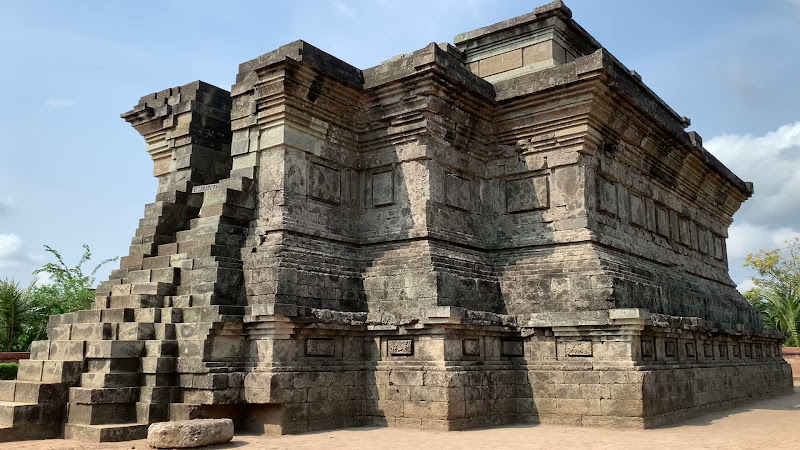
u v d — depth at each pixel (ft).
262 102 51.49
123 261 54.39
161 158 62.23
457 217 53.67
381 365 47.57
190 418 41.55
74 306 104.94
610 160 56.90
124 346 43.21
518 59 65.62
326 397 45.37
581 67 51.24
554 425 46.80
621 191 58.65
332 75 51.80
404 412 45.68
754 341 75.61
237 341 44.65
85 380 42.93
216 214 49.98
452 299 48.03
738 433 43.14
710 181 77.41
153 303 47.39
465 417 44.68
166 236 54.95
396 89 52.90
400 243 51.78
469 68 68.80
